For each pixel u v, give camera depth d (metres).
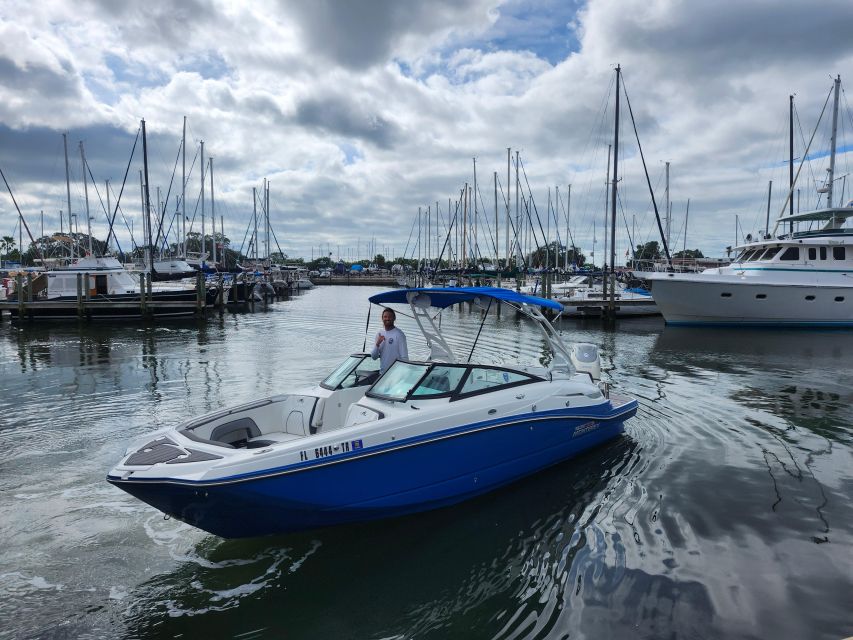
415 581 4.38
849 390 10.95
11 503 5.64
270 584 4.35
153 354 15.87
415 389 5.75
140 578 4.40
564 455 6.77
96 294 26.80
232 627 3.84
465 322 25.28
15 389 10.91
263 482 4.46
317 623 3.88
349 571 4.53
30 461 6.82
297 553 4.80
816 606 3.96
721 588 4.19
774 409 9.41
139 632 3.77
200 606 4.06
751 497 5.82
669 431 8.12
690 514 5.43
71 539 4.95
